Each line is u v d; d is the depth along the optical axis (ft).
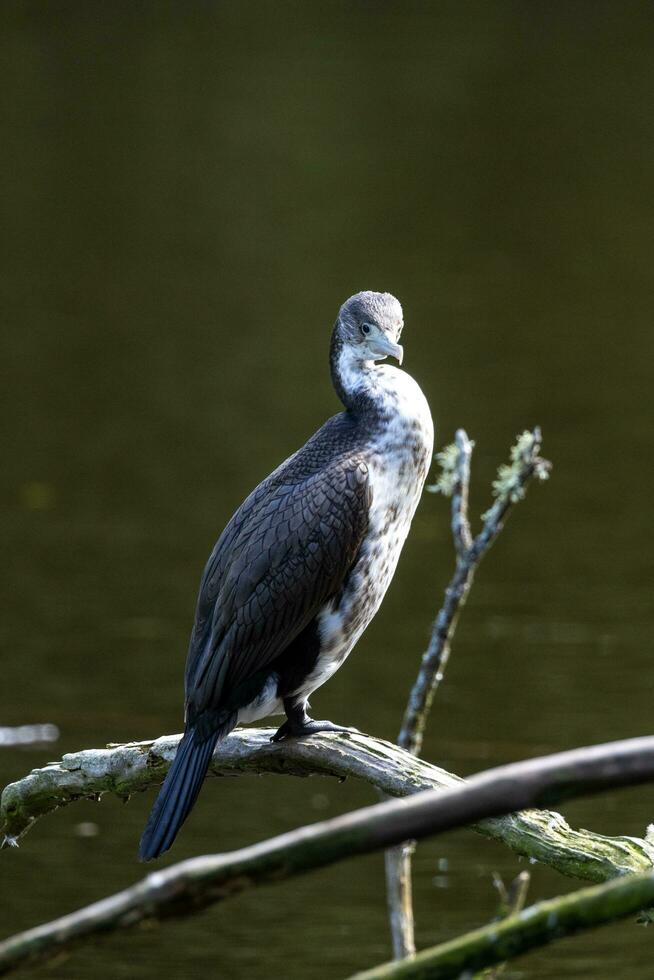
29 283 84.07
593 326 75.41
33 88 124.47
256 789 36.47
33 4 154.51
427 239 91.09
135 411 65.00
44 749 36.60
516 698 39.01
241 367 70.38
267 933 29.89
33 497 55.72
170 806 20.01
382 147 110.32
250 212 96.63
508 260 87.04
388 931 29.89
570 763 10.06
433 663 26.50
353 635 22.29
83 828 34.30
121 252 89.20
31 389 68.08
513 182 102.73
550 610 45.09
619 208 96.89
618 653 41.68
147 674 41.45
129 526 52.75
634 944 29.25
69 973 28.32
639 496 54.39
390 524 22.43
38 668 41.78
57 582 48.08
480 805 10.07
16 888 31.22
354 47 138.92
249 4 156.56
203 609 22.16
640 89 124.36
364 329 23.17
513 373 68.23
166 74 128.16
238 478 56.95
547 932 10.19
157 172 104.83
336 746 19.98
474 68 131.54
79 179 103.91
